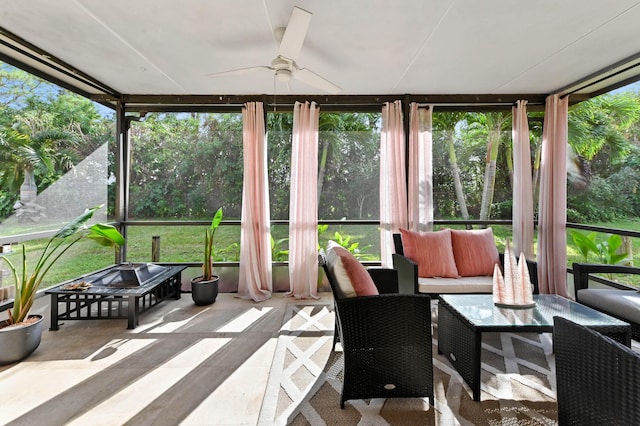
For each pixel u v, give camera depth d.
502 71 3.20
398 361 1.75
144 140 4.13
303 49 2.74
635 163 3.58
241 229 3.85
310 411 1.70
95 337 2.62
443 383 1.96
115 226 3.91
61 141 3.36
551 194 3.73
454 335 2.09
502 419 1.63
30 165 3.02
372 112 4.06
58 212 3.30
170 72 3.22
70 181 3.45
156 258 4.04
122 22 2.34
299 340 2.57
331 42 2.62
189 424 1.60
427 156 3.83
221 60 2.95
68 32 2.47
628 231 3.14
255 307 3.38
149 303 3.32
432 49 2.74
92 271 3.68
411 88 3.66
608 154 3.84
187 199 4.16
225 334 2.69
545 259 3.75
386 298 1.77
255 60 2.96
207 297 3.43
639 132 3.55
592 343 1.05
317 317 3.09
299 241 3.77
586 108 4.05
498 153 4.24
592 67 3.11
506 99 3.86
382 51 2.77
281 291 4.04
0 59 2.71
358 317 1.74
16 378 2.01
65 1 2.10
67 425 1.58
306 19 1.94
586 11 2.20
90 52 2.79
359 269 1.91
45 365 2.17
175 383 1.96
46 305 3.06
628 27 2.40
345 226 4.12
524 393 1.85
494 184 4.23
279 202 4.14
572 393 1.14
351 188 4.14
